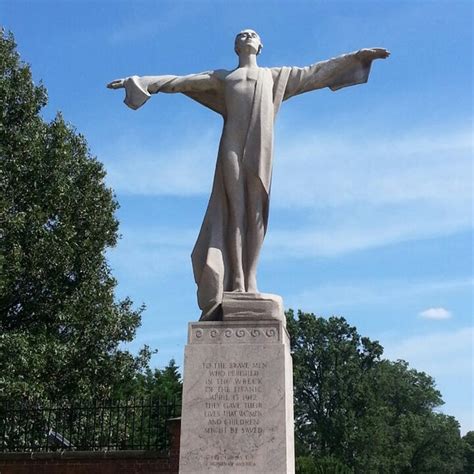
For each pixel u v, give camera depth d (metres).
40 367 20.53
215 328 9.07
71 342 22.73
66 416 19.41
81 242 23.75
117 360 24.16
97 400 22.86
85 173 24.59
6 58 23.69
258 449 8.46
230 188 9.95
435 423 77.12
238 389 8.75
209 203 10.18
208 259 9.64
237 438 8.53
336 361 68.81
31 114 23.73
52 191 22.95
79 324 23.27
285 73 10.65
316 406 68.06
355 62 10.73
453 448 77.50
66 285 23.67
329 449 65.31
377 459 64.69
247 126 10.12
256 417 8.61
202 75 10.62
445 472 76.88
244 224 9.94
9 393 19.33
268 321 9.09
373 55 10.68
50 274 22.97
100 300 23.94
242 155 10.05
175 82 10.52
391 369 80.38
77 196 24.03
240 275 9.70
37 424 18.27
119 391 28.17
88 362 23.36
